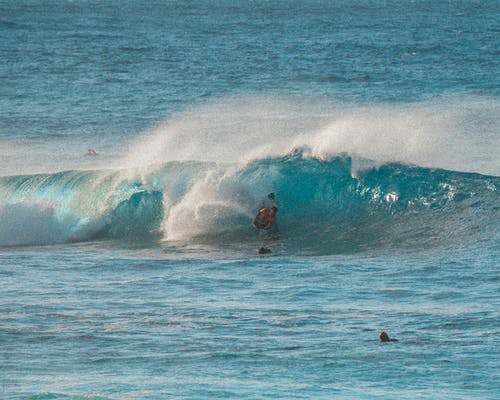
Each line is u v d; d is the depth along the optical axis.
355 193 77.38
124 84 197.88
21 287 58.72
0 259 69.69
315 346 43.75
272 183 78.38
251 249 71.50
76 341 45.00
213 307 52.62
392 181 77.12
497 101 168.62
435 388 36.50
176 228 77.75
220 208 77.44
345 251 69.38
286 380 37.59
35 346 44.09
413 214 74.50
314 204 77.56
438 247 68.25
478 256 64.75
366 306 52.62
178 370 39.44
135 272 63.69
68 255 71.38
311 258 67.38
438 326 47.34
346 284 58.56
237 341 44.88
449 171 77.25
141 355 42.28
